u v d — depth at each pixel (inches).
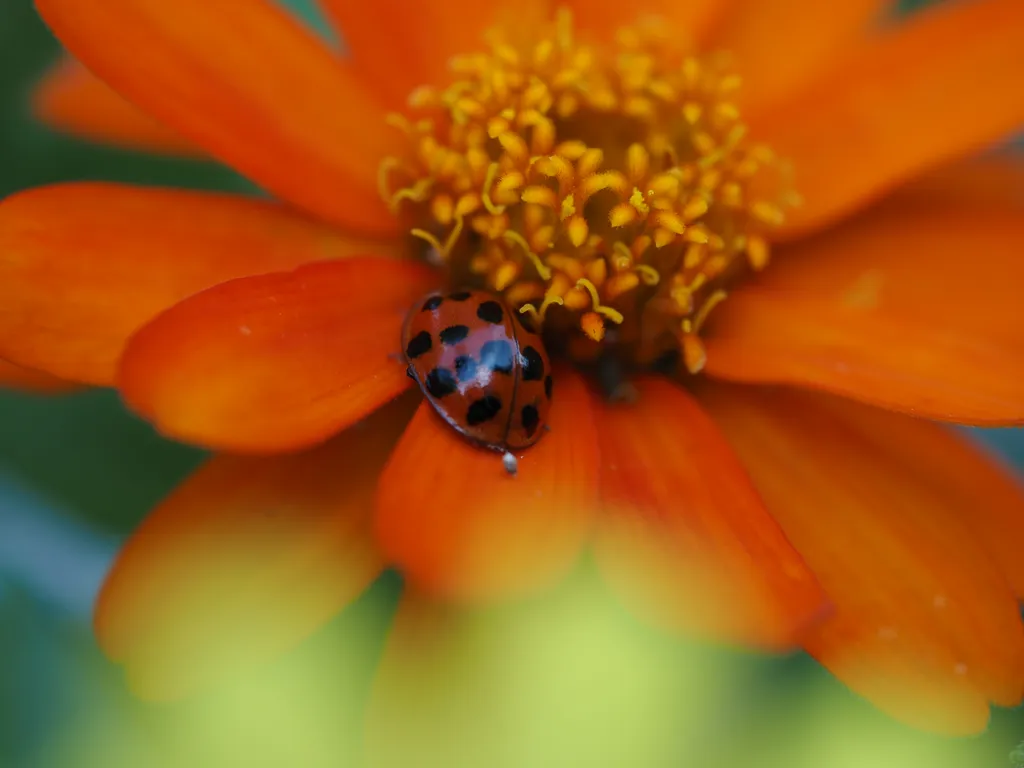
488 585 4.2
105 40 4.5
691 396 4.7
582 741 4.1
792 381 4.6
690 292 4.7
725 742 4.4
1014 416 4.4
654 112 4.9
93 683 4.7
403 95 4.9
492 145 4.8
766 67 5.1
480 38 5.0
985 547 4.6
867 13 5.1
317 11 5.5
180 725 4.4
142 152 5.5
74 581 5.0
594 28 5.1
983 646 4.5
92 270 4.5
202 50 4.7
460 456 4.4
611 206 4.8
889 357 4.7
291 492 4.6
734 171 4.8
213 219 4.7
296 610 4.5
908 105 4.9
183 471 5.3
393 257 4.8
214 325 4.4
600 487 4.5
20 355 4.4
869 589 4.6
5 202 4.5
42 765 4.6
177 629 4.5
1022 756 4.4
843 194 4.9
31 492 5.2
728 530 4.4
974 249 4.9
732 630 4.2
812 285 4.9
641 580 4.3
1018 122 4.9
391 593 4.7
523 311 4.7
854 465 4.7
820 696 4.5
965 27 5.0
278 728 4.3
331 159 4.8
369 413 4.5
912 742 4.4
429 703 4.4
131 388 4.2
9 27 5.4
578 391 4.6
